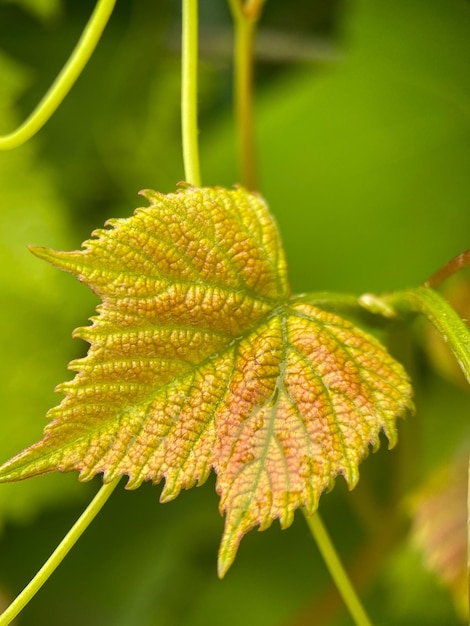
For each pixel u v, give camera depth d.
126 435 0.27
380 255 0.40
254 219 0.29
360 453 0.27
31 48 0.49
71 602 0.49
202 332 0.28
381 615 0.48
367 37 0.41
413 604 0.47
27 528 0.48
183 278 0.28
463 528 0.37
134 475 0.27
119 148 0.48
